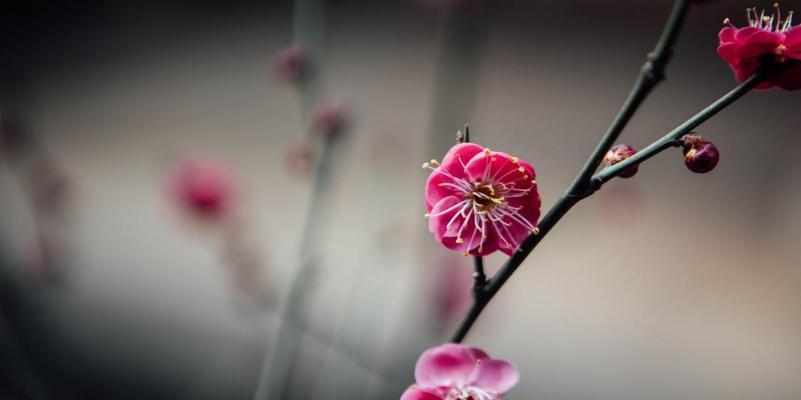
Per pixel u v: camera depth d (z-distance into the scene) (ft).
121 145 6.77
